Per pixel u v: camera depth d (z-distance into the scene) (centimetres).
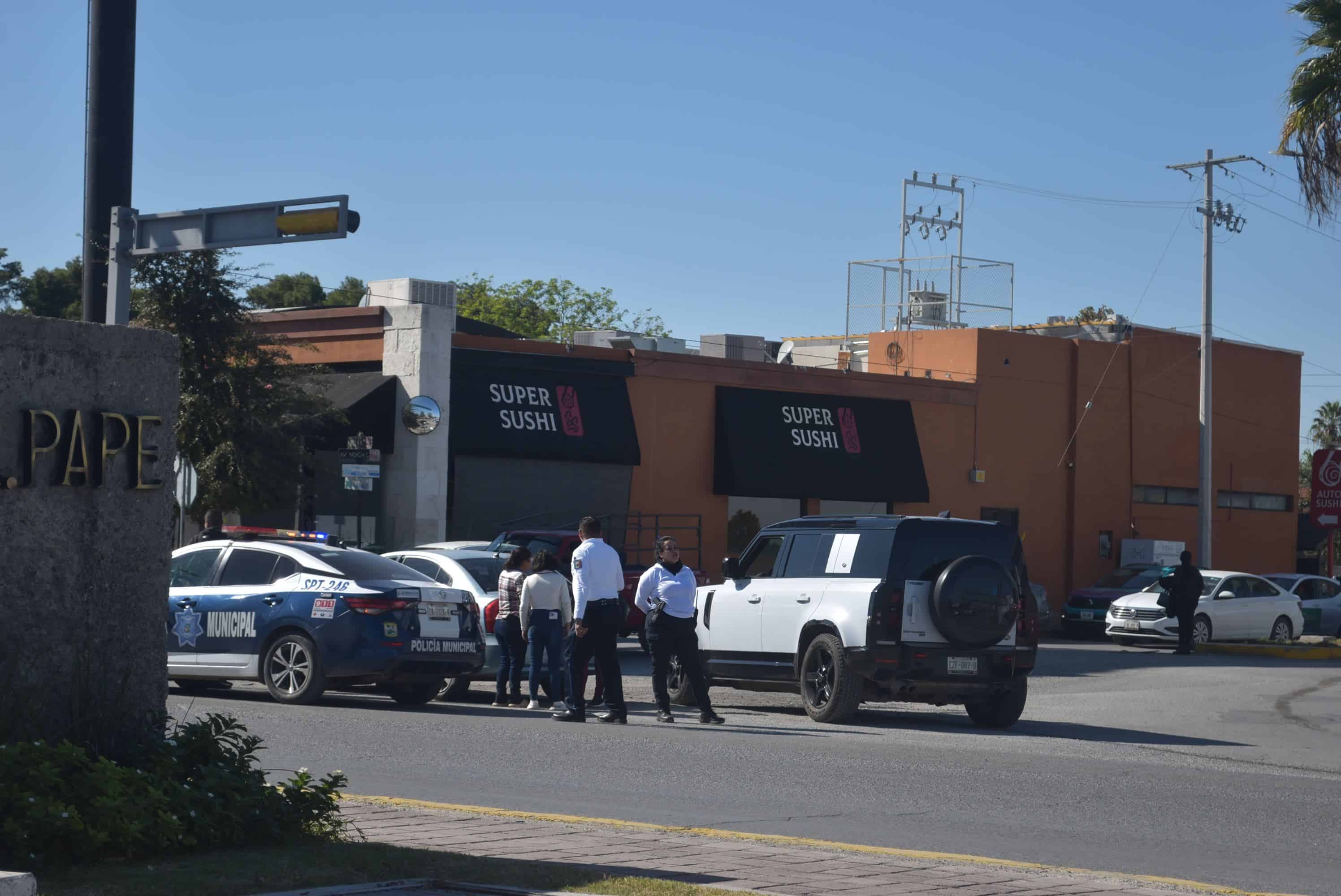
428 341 2972
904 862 808
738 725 1569
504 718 1552
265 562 1673
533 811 980
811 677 1648
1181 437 4594
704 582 2384
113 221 1777
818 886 725
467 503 3086
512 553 1756
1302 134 3284
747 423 3541
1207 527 4025
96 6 1778
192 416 2498
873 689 1609
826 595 1641
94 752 770
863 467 3741
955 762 1268
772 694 2109
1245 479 4797
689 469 3475
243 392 2559
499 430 3089
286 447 2584
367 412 2941
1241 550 4794
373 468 2773
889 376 3884
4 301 6125
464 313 8838
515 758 1231
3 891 520
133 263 1792
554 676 1678
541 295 9038
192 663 1672
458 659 1659
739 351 4081
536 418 3164
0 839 680
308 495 2731
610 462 3294
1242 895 749
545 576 1688
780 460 3569
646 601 1586
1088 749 1438
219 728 824
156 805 724
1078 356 4322
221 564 1695
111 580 793
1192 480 4622
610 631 1557
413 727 1411
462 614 1675
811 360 4834
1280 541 4916
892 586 1598
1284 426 4934
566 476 3244
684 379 3475
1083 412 4325
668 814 984
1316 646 3108
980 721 1681
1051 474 4275
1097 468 4366
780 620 1691
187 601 1684
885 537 1627
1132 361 4459
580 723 1532
